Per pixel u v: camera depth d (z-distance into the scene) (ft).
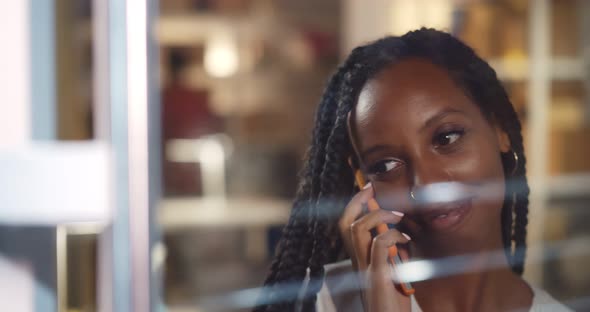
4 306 3.38
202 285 8.18
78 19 3.61
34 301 3.39
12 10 3.39
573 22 8.46
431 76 3.69
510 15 7.97
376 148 3.73
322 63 10.73
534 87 8.35
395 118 3.69
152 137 3.40
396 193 3.72
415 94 3.68
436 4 7.35
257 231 9.29
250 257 9.09
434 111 3.68
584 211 8.52
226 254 9.17
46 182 3.28
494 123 3.76
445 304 3.71
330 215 3.77
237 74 10.91
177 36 10.77
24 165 3.28
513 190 3.81
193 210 9.52
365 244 3.73
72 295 3.43
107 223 3.29
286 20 10.85
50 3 3.44
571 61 8.50
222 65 10.82
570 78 8.58
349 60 3.77
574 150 8.59
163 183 9.95
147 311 3.33
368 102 3.72
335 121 3.76
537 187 8.51
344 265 3.77
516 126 3.78
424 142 3.69
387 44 3.75
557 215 8.47
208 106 10.40
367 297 3.73
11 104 3.39
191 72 10.79
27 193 3.29
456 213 3.73
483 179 3.74
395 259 3.72
